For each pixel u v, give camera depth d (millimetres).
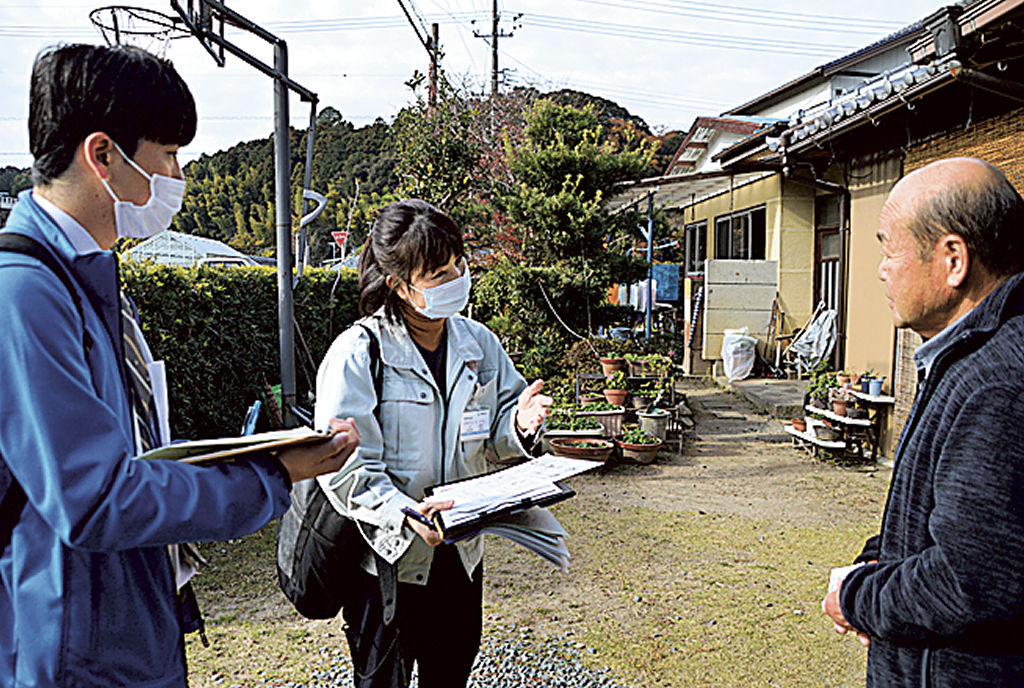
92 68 1148
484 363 2297
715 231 15125
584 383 8719
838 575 1638
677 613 3832
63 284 1134
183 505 1088
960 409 1260
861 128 7031
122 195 1214
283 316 5840
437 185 11031
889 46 11742
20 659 1098
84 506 1021
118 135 1170
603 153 11750
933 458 1312
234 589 4168
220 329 6418
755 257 13016
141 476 1074
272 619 3766
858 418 7133
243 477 1177
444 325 2229
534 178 11617
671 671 3229
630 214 11977
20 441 1030
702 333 13664
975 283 1376
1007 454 1179
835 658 3338
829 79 12258
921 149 6398
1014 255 1360
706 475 6809
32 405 1027
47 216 1186
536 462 2117
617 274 11258
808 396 8031
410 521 1808
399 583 1992
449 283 1988
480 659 3324
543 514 2018
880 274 1506
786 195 11672
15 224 1165
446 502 1776
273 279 7145
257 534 5141
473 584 2145
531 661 3311
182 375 6039
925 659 1317
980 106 5504
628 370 9031
